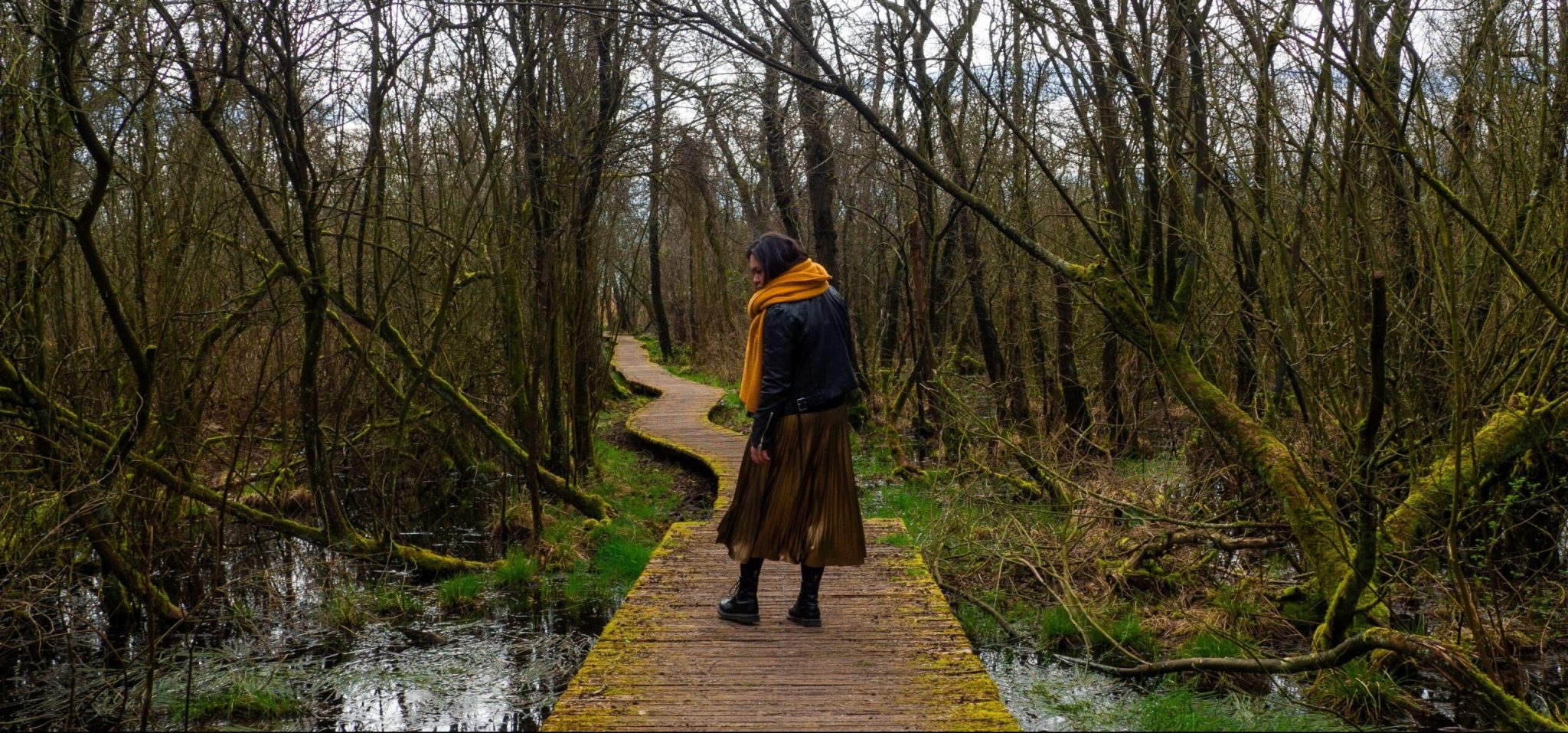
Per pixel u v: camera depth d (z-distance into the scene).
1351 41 5.63
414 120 8.95
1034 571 6.92
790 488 4.75
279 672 6.04
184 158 7.88
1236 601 6.48
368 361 8.88
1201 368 8.52
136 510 7.16
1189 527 6.85
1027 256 12.31
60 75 5.72
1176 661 5.32
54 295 7.56
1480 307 6.29
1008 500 9.01
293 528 8.20
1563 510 6.06
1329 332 6.25
